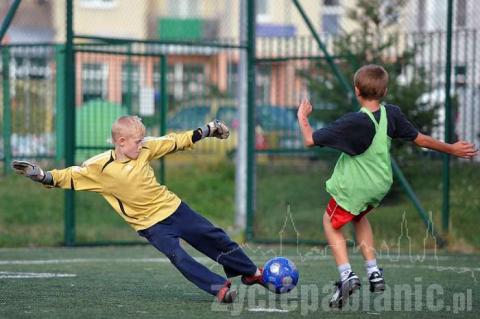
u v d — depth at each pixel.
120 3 52.81
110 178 13.27
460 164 28.72
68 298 14.21
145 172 13.32
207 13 50.72
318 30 45.50
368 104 13.43
